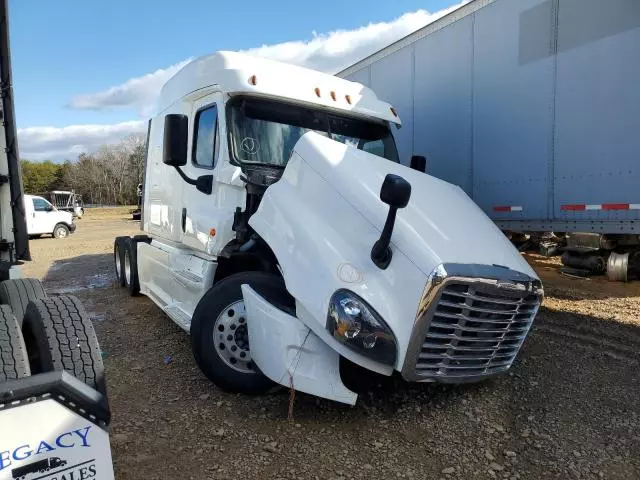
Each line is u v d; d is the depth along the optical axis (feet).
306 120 15.85
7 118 12.92
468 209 12.89
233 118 14.62
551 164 20.03
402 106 26.53
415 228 10.63
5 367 7.66
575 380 13.79
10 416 5.97
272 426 11.27
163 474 9.55
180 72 18.38
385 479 9.44
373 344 9.86
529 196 20.93
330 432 11.03
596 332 17.89
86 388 6.58
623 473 9.63
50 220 70.38
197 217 15.85
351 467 9.78
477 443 10.71
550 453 10.33
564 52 19.29
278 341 10.84
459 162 23.70
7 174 13.52
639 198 17.43
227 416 11.80
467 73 22.93
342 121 16.57
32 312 9.46
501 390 13.17
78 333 9.04
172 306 17.06
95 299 25.41
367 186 11.48
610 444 10.61
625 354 15.71
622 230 17.94
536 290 10.94
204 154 15.90
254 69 14.88
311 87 15.76
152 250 20.93
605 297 22.80
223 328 12.60
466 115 23.15
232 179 14.02
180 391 13.33
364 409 12.00
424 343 9.98
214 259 14.76
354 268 10.37
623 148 17.78
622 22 17.54
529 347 16.46
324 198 11.62
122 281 27.71
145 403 12.68
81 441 6.44
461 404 12.37
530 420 11.65
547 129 20.07
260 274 12.62
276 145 15.11
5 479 5.93
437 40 24.23
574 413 11.96
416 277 9.91
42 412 6.17
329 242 10.87
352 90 16.89
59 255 46.80
